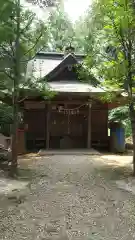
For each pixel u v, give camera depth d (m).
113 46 8.48
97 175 8.38
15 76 7.82
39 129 14.72
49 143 14.72
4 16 5.71
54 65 15.91
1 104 13.15
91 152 12.67
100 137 15.09
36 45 8.07
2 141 12.11
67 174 8.49
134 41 7.92
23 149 12.93
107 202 5.87
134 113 8.38
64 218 4.96
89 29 8.36
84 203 5.80
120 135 13.98
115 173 8.64
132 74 8.19
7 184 7.29
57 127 14.87
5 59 7.66
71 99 13.40
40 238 4.12
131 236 4.23
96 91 12.10
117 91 8.82
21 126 13.77
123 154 13.23
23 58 8.12
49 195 6.35
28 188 6.93
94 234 4.30
